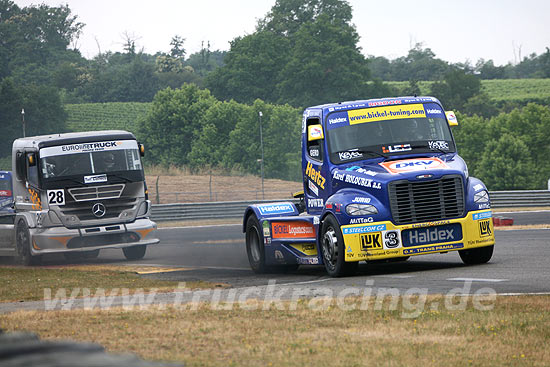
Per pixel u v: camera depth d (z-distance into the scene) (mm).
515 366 15602
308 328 20672
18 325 22812
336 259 36250
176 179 181875
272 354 17188
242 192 163125
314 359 16562
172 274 43000
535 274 32375
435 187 36062
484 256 38125
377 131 38500
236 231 92000
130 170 59469
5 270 48344
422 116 39281
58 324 22750
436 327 20125
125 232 58406
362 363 16078
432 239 36000
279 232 41312
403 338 18797
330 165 37938
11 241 60250
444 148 38594
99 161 58719
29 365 5992
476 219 36625
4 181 87625
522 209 113250
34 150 57875
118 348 18375
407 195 35750
